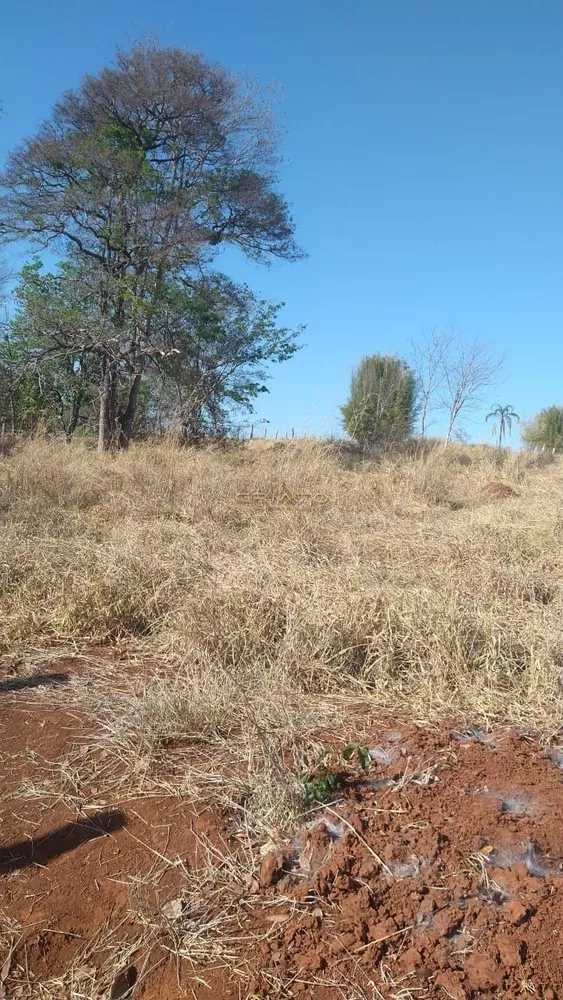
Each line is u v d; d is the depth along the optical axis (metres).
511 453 20.78
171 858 2.49
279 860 2.38
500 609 4.39
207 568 5.46
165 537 6.66
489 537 6.60
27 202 19.73
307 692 3.72
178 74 20.88
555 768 2.86
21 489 8.80
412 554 6.02
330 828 2.54
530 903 2.13
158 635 4.61
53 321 19.38
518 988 1.90
